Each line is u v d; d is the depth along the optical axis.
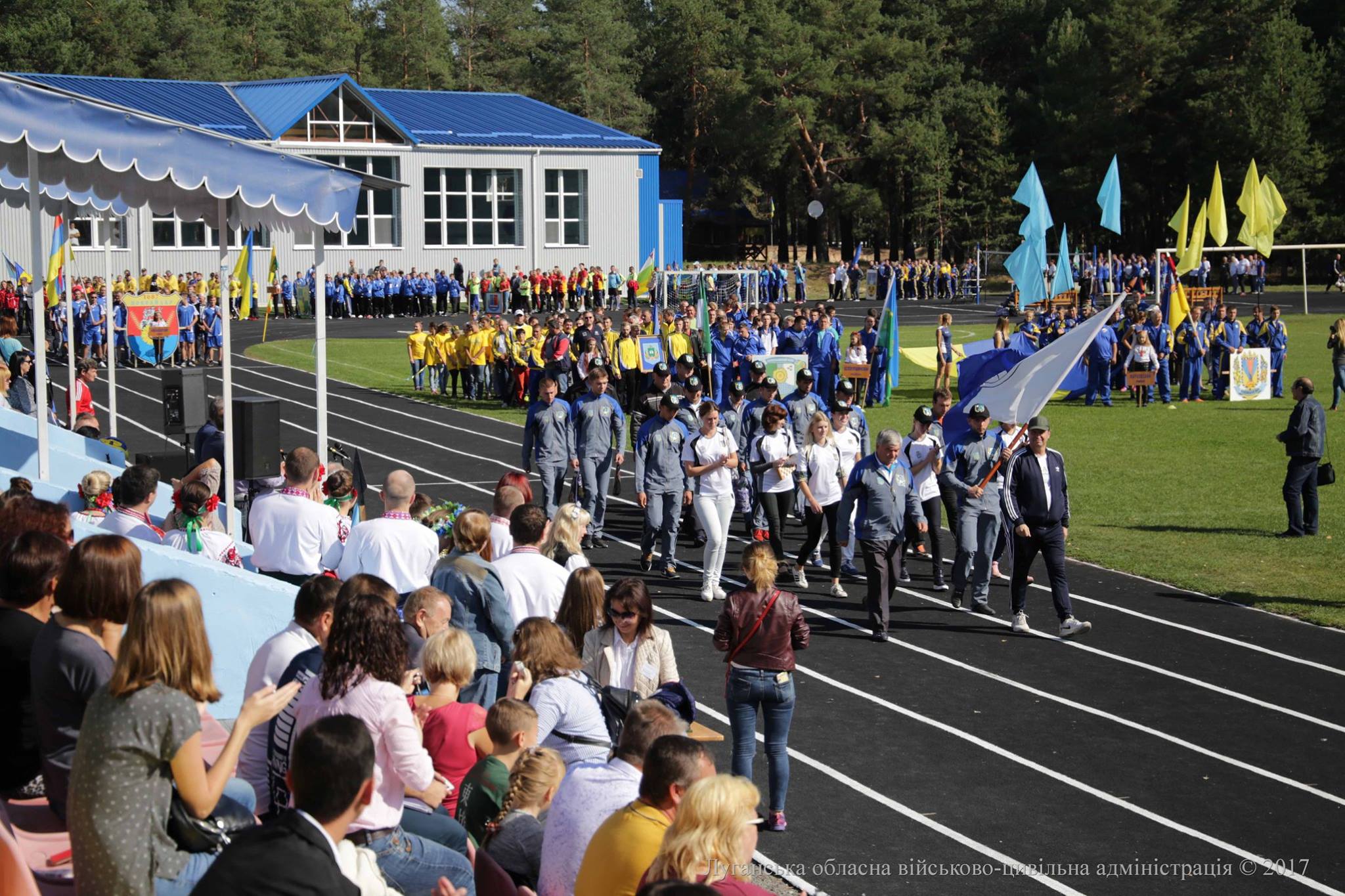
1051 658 13.79
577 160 66.94
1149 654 13.92
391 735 6.35
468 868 6.64
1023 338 31.70
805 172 92.56
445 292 61.38
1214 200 40.78
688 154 95.62
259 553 11.41
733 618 9.44
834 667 13.50
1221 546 18.86
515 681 7.84
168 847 5.47
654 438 17.19
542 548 11.57
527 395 33.81
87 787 5.26
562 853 6.23
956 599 15.90
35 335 13.11
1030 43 91.56
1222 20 80.25
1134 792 10.24
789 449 16.86
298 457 11.45
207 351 41.34
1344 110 75.25
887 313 32.91
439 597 8.54
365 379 39.06
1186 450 26.92
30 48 76.31
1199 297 42.69
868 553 14.30
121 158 11.59
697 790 5.23
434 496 22.44
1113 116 80.62
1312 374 38.53
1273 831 9.52
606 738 7.87
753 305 60.78
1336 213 76.69
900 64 88.50
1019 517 14.27
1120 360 35.88
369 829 6.36
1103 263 65.50
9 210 54.06
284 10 98.38
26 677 6.54
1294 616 15.33
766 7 86.75
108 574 6.04
